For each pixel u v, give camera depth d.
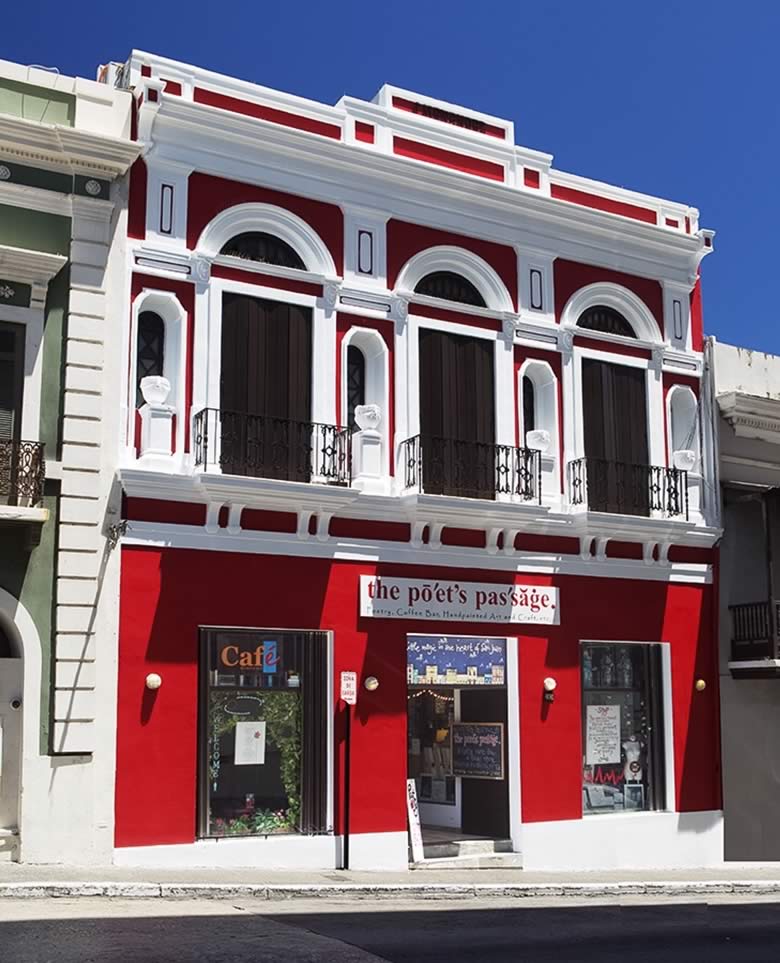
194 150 16.25
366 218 17.55
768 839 20.42
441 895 14.02
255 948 9.56
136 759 14.71
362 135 17.81
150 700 14.92
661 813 18.86
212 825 15.30
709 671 19.80
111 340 15.34
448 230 18.22
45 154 15.20
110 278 15.45
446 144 18.56
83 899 12.12
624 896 14.91
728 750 20.17
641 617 19.16
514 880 15.40
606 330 19.86
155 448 15.35
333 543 16.56
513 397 18.31
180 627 15.28
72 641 14.51
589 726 18.59
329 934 10.48
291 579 16.20
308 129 17.31
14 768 14.38
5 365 14.83
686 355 20.30
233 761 15.59
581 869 17.67
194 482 15.36
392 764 16.59
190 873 14.07
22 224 15.09
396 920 11.60
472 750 18.12
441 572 17.41
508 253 18.75
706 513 20.08
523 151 19.23
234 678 15.77
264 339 16.42
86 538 14.78
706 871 18.00
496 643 17.89
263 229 16.78
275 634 16.17
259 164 16.70
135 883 12.60
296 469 16.25
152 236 15.84
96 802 14.39
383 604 16.83
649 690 19.36
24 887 12.09
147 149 15.88
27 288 14.98
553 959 9.59
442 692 18.64
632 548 19.20
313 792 16.06
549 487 18.41
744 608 20.42
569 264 19.34
